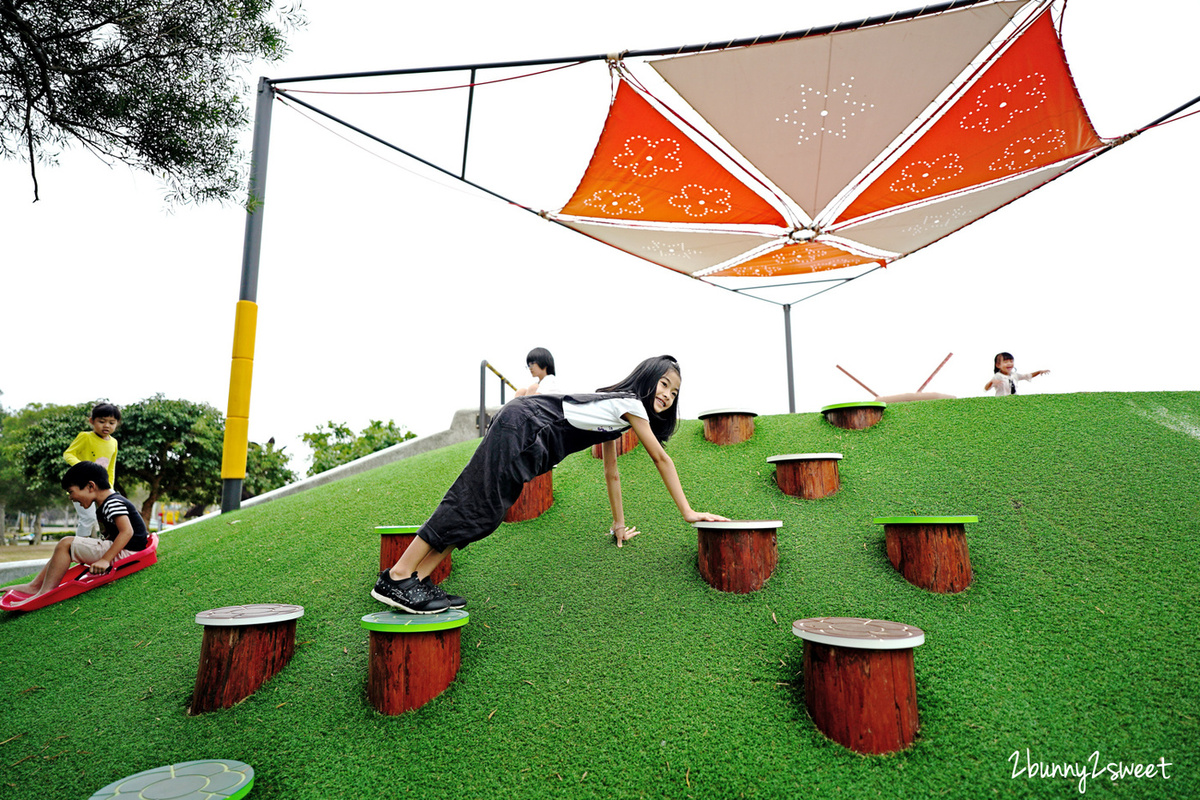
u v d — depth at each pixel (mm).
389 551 3131
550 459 2561
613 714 2148
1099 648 2215
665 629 2551
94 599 3410
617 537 3234
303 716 2309
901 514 3154
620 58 5023
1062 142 5781
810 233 7648
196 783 1904
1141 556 2646
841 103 5441
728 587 2729
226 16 3703
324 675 2512
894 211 7023
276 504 4762
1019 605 2477
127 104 3482
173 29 3594
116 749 2248
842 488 3461
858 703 1934
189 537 4262
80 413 20172
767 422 4473
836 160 6207
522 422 2482
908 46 4801
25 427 30906
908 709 1947
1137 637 2242
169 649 2840
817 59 4965
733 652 2389
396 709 2260
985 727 1952
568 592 2875
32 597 3359
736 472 3814
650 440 2678
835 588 2689
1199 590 2422
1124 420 3668
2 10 3041
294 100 5848
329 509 4180
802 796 1783
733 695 2186
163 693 2543
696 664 2346
